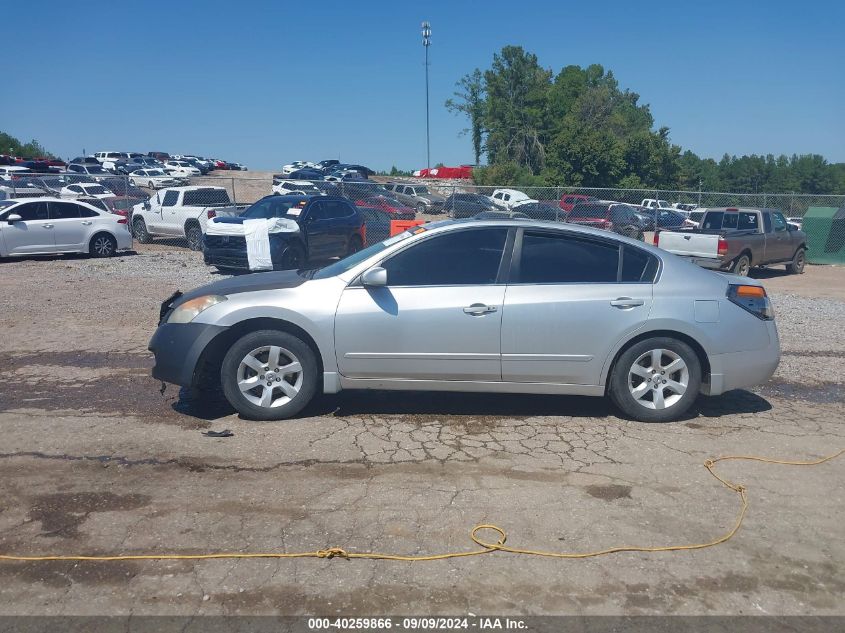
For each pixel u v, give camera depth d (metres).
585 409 6.46
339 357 5.85
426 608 3.52
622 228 25.48
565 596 3.65
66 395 6.63
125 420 5.95
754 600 3.66
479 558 3.96
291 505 4.51
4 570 3.75
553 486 4.86
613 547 4.11
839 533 4.35
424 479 4.91
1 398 6.51
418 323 5.81
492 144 80.81
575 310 5.86
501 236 6.04
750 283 6.25
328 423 5.93
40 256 18.80
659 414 6.08
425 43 61.59
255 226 14.98
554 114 81.62
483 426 5.95
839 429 6.13
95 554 3.92
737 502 4.71
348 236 17.19
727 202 33.94
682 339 6.05
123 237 19.11
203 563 3.86
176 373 5.85
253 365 5.87
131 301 11.66
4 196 26.38
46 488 4.69
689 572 3.89
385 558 3.94
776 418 6.38
